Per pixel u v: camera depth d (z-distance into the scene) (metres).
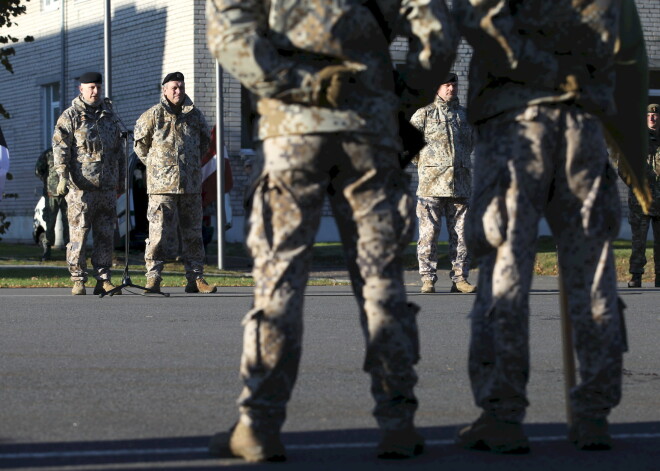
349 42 9.30
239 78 9.27
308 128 9.20
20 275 34.47
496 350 9.81
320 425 11.34
